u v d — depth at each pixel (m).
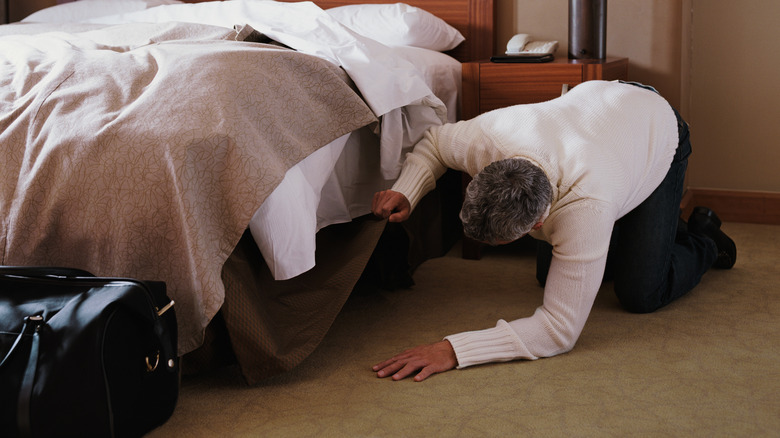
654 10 2.64
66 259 1.45
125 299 1.23
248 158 1.43
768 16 2.77
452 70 2.54
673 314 1.92
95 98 1.53
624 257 1.87
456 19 2.91
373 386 1.55
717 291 2.09
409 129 1.97
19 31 2.57
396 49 2.30
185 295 1.42
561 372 1.58
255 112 1.53
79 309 1.22
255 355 1.51
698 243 2.05
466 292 2.17
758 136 2.87
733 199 2.91
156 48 1.73
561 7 2.81
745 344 1.71
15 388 1.19
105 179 1.41
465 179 2.56
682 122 1.84
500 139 1.61
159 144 1.41
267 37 2.04
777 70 2.79
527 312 1.98
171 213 1.40
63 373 1.19
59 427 1.19
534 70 2.39
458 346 1.60
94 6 3.11
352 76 1.83
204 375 1.64
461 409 1.43
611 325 1.85
